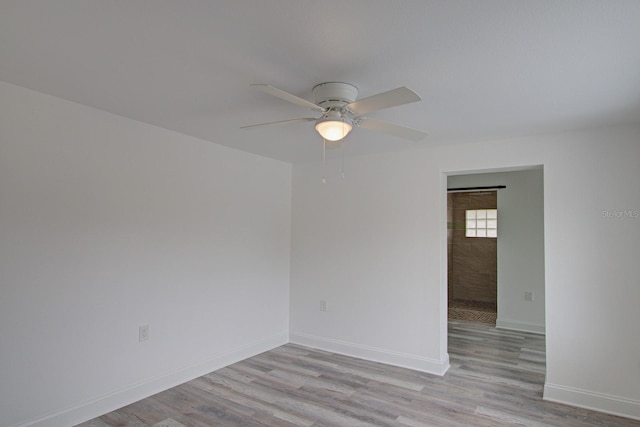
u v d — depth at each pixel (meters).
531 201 5.28
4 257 2.26
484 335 4.99
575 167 3.02
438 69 1.94
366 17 1.49
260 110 2.65
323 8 1.43
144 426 2.54
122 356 2.84
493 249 7.34
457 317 6.10
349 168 4.19
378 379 3.41
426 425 2.61
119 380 2.81
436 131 3.08
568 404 2.94
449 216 7.71
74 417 2.55
